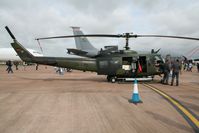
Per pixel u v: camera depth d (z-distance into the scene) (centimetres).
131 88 1245
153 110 691
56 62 1628
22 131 497
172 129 504
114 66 1516
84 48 3056
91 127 522
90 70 1606
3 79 1958
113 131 492
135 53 1520
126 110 693
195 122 560
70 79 1956
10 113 661
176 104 781
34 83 1564
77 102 825
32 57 1666
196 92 1091
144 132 484
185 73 3173
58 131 495
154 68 1515
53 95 995
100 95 991
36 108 726
